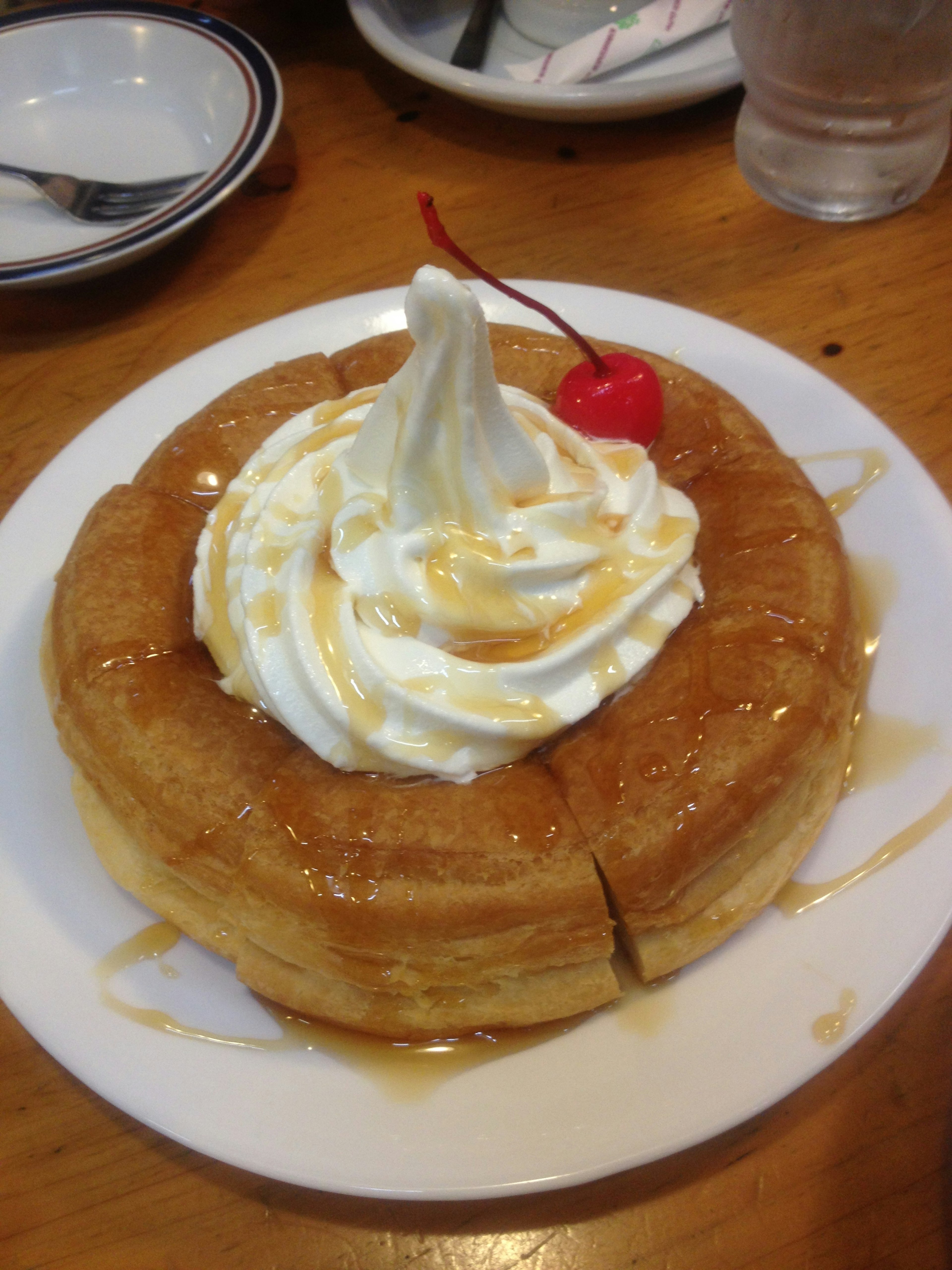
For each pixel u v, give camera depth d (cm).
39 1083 24
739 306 35
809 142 36
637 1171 22
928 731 25
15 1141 23
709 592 26
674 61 40
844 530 28
